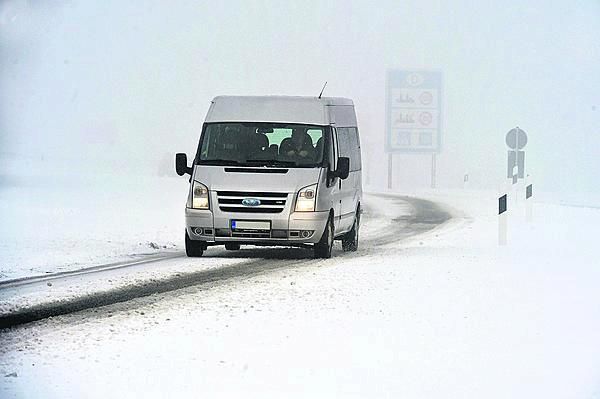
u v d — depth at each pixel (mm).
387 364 21984
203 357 22500
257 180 45188
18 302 31078
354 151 52812
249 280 36438
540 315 28672
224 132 46812
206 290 33562
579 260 44719
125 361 22062
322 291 33094
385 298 31547
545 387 20203
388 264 42281
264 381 20344
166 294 32656
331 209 46312
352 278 36906
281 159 46031
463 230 65938
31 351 23109
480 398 19312
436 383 20375
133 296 32281
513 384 20391
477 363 22219
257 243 45469
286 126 46906
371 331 25734
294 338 24703
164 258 45625
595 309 29922
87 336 24938
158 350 23219
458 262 43250
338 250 51938
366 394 19469
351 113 53656
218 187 45156
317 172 45562
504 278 37406
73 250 48688
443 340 24703
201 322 26953
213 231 45156
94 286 34875
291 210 44781
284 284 35094
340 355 22828
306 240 44938
